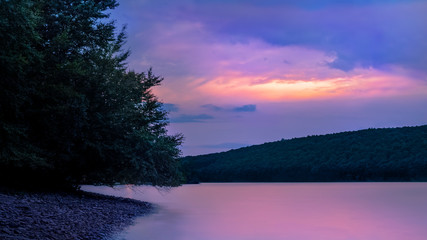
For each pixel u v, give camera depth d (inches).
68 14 922.7
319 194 1824.6
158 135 1104.8
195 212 984.3
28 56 700.0
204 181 5497.1
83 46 965.8
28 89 738.8
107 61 943.7
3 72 664.4
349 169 4687.5
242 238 606.2
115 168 1048.2
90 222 614.9
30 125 810.2
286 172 5196.9
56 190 1011.9
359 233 668.7
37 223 506.6
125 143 1006.4
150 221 765.3
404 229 716.7
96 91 919.7
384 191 2038.6
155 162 1096.8
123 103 965.2
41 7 843.4
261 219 849.5
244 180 5383.9
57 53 865.5
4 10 620.4
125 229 629.0
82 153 968.9
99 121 920.3
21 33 671.1
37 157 768.3
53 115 807.1
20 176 951.0
